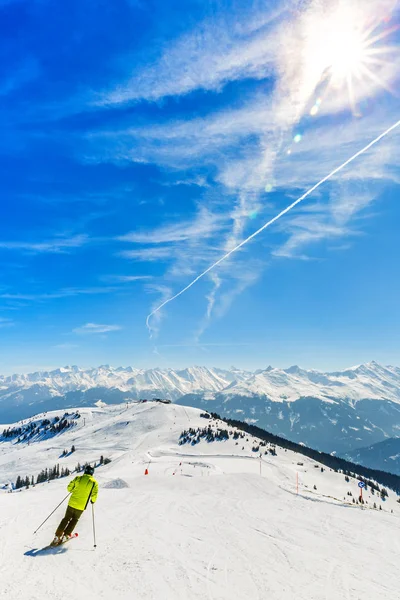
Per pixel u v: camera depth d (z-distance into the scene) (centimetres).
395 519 1677
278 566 934
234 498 2158
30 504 1631
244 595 733
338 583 839
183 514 1553
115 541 1061
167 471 7862
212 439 19100
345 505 2059
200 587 756
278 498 2278
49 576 758
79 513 1033
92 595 679
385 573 932
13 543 995
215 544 1098
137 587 730
